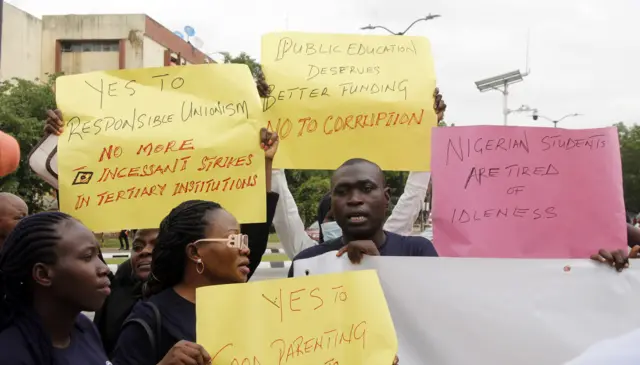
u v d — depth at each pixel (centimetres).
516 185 277
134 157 271
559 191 276
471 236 275
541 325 253
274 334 197
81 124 272
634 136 2997
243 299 196
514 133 279
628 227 297
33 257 167
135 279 302
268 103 320
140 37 3588
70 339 178
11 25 3369
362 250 248
